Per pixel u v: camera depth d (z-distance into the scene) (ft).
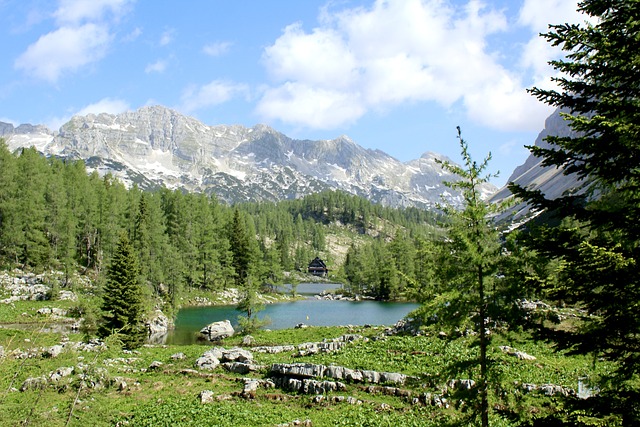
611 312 33.22
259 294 377.91
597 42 34.83
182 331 215.31
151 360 138.82
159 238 302.04
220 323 208.74
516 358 103.30
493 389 57.21
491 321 59.93
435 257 63.31
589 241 33.91
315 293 446.60
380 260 441.27
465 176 62.03
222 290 355.15
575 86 35.27
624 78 33.86
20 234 273.13
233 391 104.73
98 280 268.62
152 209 345.72
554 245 34.81
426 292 64.03
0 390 64.39
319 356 127.65
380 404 90.68
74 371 75.77
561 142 34.58
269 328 222.89
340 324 236.43
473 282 59.41
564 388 82.17
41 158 395.14
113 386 107.04
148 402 98.68
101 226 317.63
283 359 130.21
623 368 33.22
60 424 59.36
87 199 340.39
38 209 293.64
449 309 59.26
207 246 362.53
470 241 58.59
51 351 100.58
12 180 288.92
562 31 35.65
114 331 81.76
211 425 84.89
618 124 31.50
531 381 89.40
